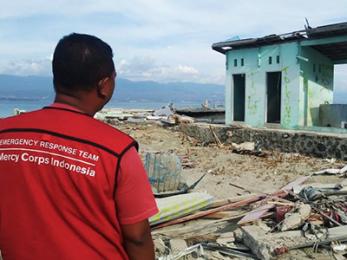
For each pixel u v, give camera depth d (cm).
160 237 701
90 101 191
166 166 1025
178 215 786
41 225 169
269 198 862
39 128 178
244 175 1312
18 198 172
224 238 674
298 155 1652
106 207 170
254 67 2114
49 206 169
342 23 1636
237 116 2308
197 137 2192
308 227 660
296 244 604
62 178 168
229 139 2022
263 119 2095
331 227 677
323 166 1416
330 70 2102
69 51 183
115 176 169
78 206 169
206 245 638
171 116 2578
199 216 804
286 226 661
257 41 2012
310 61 1956
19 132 180
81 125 178
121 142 175
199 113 3391
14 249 173
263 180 1229
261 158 1628
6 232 175
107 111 3512
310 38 1845
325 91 2069
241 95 2314
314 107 2012
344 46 1900
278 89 2158
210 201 830
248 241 637
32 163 172
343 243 622
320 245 613
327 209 743
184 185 1061
